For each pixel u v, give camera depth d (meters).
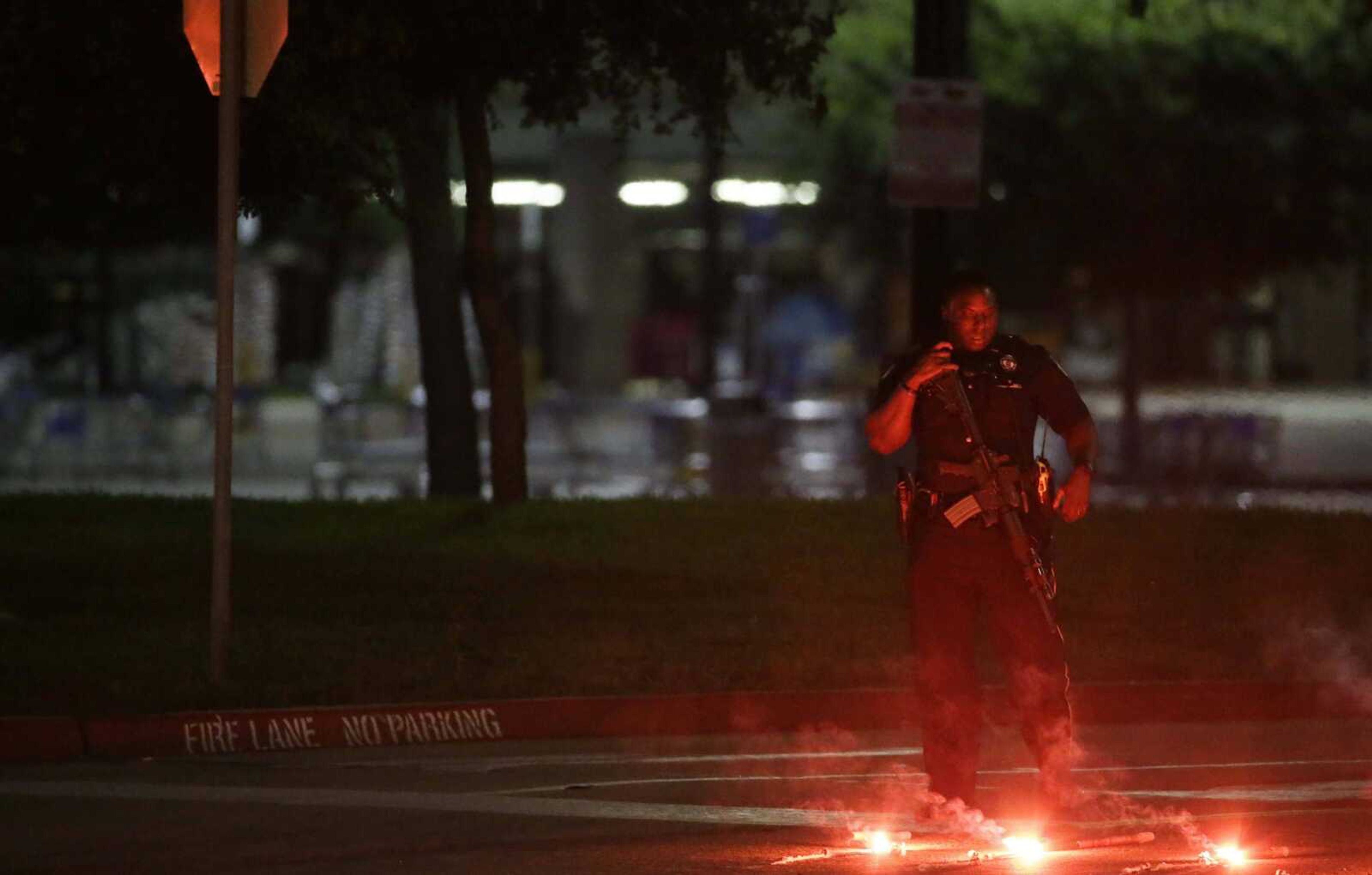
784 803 28.83
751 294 154.00
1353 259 106.38
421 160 61.91
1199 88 96.94
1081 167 97.94
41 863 25.08
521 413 56.44
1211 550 52.09
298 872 24.53
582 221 170.50
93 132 44.06
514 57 47.88
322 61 43.09
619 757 32.75
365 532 53.47
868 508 56.94
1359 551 52.69
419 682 35.84
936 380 26.19
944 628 26.34
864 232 134.62
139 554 49.66
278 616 42.59
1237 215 98.94
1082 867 24.56
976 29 97.88
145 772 31.38
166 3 41.41
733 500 59.09
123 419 105.31
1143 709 36.56
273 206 48.88
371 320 155.12
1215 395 172.12
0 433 104.50
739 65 53.66
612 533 53.00
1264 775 31.12
